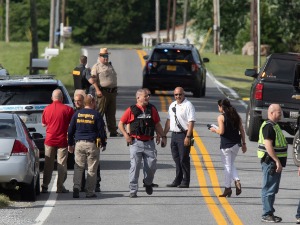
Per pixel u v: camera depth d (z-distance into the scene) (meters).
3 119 53.41
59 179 55.16
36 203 51.62
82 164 53.41
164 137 53.66
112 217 46.97
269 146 45.47
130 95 126.06
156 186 57.62
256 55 154.38
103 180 59.91
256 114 78.56
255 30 154.50
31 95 62.38
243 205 51.28
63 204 51.22
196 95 123.50
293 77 77.50
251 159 70.19
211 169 64.69
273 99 77.69
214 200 52.88
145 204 51.31
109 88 78.12
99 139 53.09
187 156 57.12
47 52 159.25
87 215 47.56
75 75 77.69
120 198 53.31
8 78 64.25
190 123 56.56
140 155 53.19
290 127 77.38
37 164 54.28
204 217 47.28
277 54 78.56
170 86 120.75
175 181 57.72
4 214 47.53
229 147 53.16
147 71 120.38
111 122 79.88
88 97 53.06
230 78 166.12
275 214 48.62
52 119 55.19
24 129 53.66
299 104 77.06
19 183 51.38
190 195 54.59
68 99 62.84
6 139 51.53
